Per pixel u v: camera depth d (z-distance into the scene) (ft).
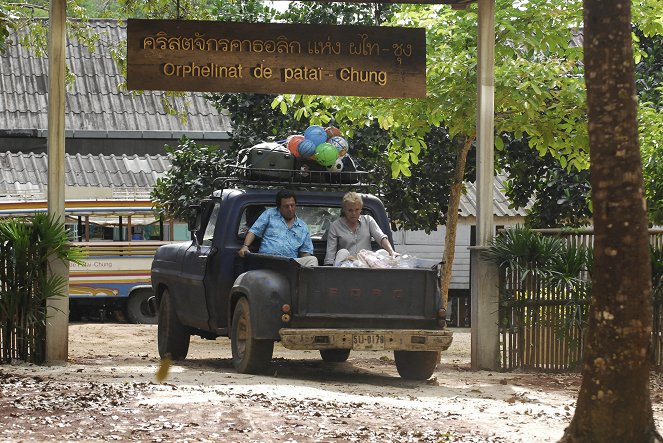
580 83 70.38
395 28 62.13
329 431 38.45
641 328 32.76
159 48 60.08
